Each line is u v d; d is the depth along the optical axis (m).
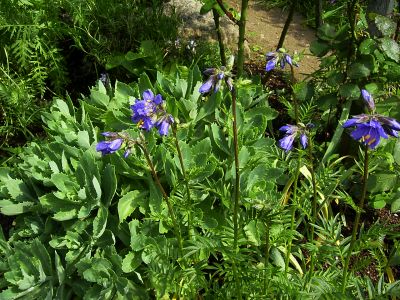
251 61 0.86
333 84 0.62
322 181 0.51
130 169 0.51
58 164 0.53
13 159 0.65
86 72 0.80
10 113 0.71
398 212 0.61
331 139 0.67
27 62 0.74
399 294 0.42
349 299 0.41
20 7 0.77
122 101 0.59
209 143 0.54
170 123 0.38
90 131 0.55
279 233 0.46
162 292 0.43
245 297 0.46
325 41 0.63
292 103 0.73
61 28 0.76
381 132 0.33
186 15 0.83
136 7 0.81
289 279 0.47
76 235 0.49
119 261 0.47
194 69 0.60
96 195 0.49
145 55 0.73
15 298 0.47
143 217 0.54
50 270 0.49
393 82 0.63
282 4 1.01
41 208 0.52
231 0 1.03
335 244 0.46
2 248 0.50
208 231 0.51
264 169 0.52
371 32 0.62
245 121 0.59
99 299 0.46
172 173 0.49
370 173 0.58
